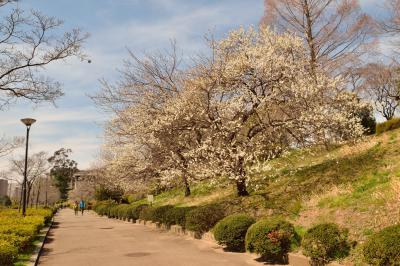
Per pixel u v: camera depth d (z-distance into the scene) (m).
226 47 17.19
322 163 17.53
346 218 10.46
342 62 26.73
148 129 17.52
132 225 25.28
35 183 72.50
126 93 18.86
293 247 10.00
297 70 16.69
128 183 23.30
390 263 6.66
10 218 19.47
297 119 15.62
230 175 15.98
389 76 33.69
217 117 16.70
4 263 9.15
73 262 11.23
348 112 16.98
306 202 13.59
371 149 16.31
